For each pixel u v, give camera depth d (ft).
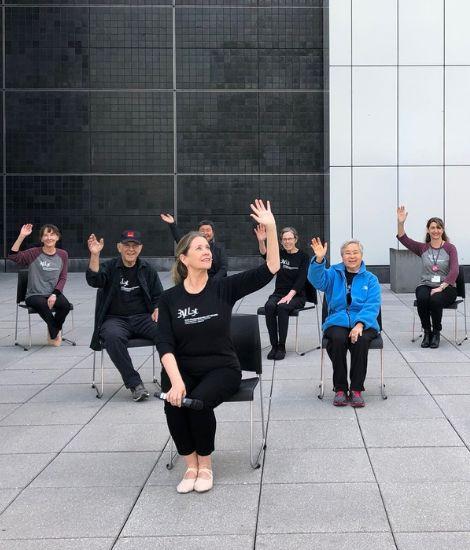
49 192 61.98
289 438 18.10
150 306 23.66
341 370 21.20
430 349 29.50
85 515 13.60
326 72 60.75
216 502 14.12
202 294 15.79
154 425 19.48
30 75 61.46
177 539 12.50
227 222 62.18
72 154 61.82
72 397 22.66
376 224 58.08
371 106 57.62
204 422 14.87
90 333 34.47
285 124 61.72
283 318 28.17
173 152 61.87
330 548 12.01
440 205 57.77
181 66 61.52
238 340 17.57
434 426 18.83
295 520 13.19
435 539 12.28
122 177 62.03
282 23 61.36
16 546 12.32
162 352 15.37
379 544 12.12
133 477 15.61
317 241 21.88
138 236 23.63
